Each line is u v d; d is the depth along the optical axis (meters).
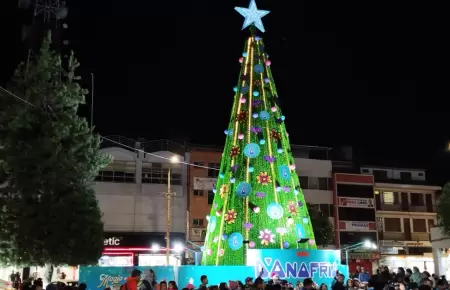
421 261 50.34
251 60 20.31
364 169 54.06
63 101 22.23
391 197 51.72
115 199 40.84
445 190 39.06
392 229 50.81
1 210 21.00
